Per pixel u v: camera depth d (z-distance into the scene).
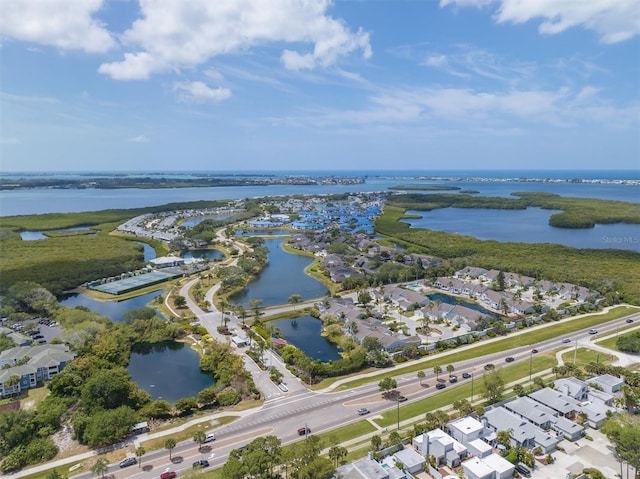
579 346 129.38
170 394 105.81
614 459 78.00
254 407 96.69
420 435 83.00
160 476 73.69
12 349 119.69
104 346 119.19
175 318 153.38
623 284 184.62
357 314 153.12
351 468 72.44
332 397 101.06
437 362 119.94
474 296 184.38
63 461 78.38
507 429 84.62
